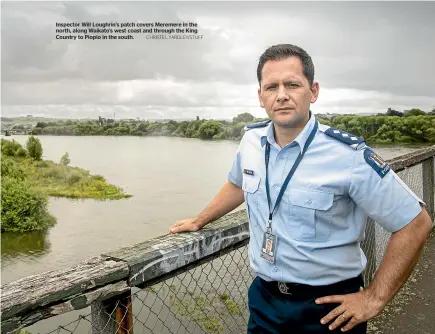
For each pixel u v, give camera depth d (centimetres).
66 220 3597
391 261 134
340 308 138
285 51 139
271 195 146
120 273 125
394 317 279
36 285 109
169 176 6681
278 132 146
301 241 140
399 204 131
